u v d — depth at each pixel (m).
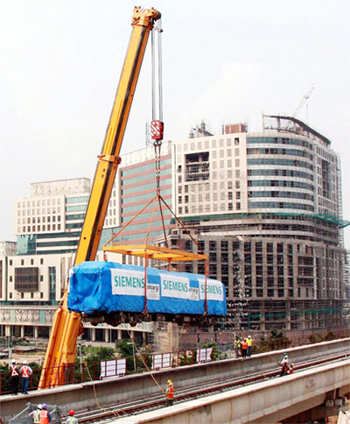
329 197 187.50
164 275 36.12
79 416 30.77
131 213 197.75
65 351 40.41
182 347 127.38
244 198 165.88
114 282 32.12
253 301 149.12
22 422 26.02
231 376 43.94
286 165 167.75
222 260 147.12
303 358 53.91
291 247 157.62
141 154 198.62
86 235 43.56
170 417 26.52
